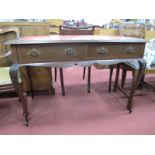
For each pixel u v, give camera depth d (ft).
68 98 6.91
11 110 6.00
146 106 6.42
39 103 6.51
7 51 5.49
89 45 4.61
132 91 5.78
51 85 7.09
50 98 6.89
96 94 7.27
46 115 5.77
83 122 5.43
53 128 5.14
